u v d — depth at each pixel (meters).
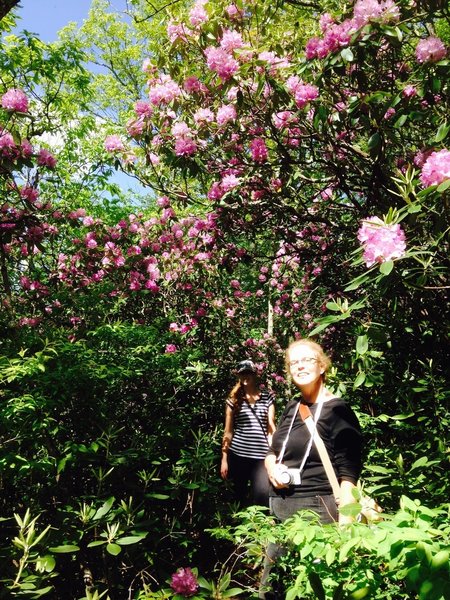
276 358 6.86
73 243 6.19
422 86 2.51
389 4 2.48
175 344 5.77
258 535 1.81
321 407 1.95
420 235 2.42
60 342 2.99
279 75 3.48
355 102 2.73
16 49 5.62
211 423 5.07
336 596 1.05
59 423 2.63
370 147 2.74
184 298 6.50
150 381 3.97
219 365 6.21
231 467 3.55
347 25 2.63
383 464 2.44
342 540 1.08
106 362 3.53
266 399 3.60
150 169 4.80
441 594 0.84
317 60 2.74
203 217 5.50
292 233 4.56
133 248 6.24
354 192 4.02
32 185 4.40
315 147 3.96
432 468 2.17
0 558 1.66
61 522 2.04
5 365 2.58
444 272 2.39
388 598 1.11
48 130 5.32
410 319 2.88
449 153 1.84
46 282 6.23
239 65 3.24
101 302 5.73
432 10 2.48
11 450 2.24
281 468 1.90
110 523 2.10
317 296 5.53
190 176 3.70
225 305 6.79
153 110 3.84
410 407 2.45
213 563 2.90
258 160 3.69
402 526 1.00
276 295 6.99
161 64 3.84
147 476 2.66
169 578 2.00
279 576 1.74
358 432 1.87
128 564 2.41
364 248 1.93
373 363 2.52
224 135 3.63
